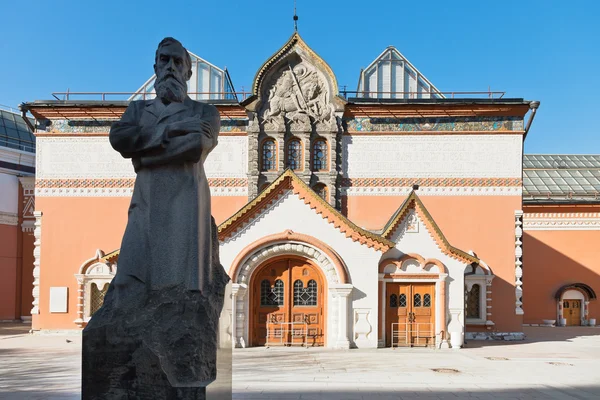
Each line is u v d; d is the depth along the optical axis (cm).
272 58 3409
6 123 5069
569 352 2655
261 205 2639
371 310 2611
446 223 3369
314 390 1566
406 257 2703
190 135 688
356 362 2172
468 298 3356
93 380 652
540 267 4800
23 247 4778
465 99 3450
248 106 3403
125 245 697
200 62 3997
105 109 3444
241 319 2606
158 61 752
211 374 672
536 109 3350
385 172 3403
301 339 2650
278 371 1927
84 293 3372
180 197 696
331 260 2606
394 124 3425
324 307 2652
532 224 4841
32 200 4794
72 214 3431
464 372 1964
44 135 3462
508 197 3375
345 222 2627
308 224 2638
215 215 3412
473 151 3397
